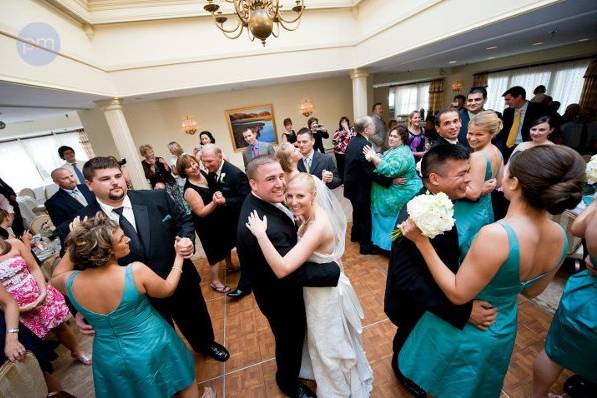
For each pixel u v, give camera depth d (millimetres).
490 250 751
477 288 796
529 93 8195
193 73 4484
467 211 1573
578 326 1028
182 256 1322
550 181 664
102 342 1124
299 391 1429
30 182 9539
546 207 699
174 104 6527
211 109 6785
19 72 2393
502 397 1382
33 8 2715
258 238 1011
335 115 7645
